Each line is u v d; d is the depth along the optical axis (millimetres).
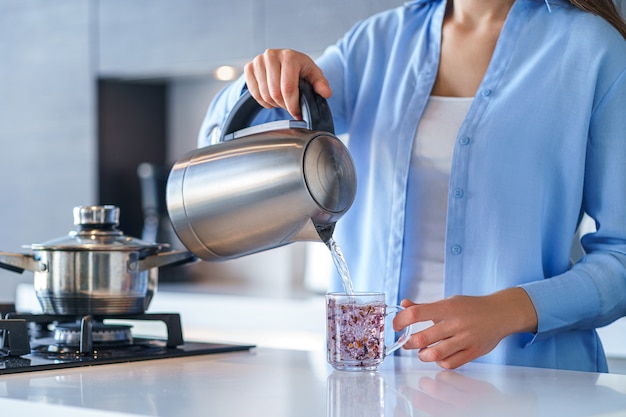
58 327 1510
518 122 1528
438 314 1279
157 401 1016
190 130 4062
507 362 1497
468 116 1559
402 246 1592
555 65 1541
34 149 3980
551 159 1528
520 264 1513
